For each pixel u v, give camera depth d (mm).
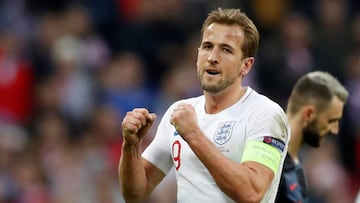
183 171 16109
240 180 15078
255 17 40250
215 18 16016
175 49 39438
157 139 16938
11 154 33344
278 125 15938
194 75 37219
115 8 40812
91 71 37812
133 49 39562
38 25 39312
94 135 34594
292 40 39812
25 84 37094
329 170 36219
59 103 36344
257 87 37812
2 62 36875
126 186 16609
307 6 41750
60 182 32688
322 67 39469
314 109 19406
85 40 38938
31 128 35656
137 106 36906
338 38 40469
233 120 16031
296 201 18938
